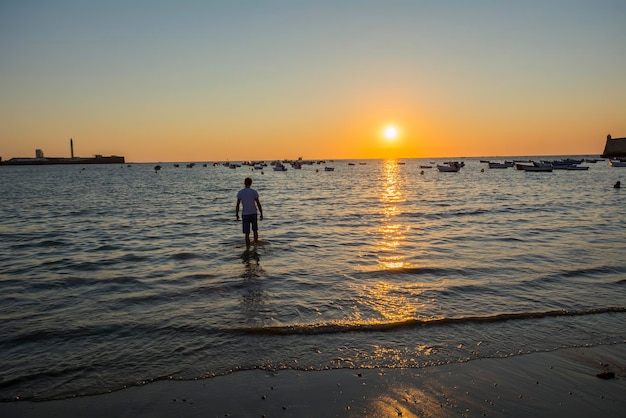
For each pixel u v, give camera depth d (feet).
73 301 24.66
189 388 15.33
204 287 27.12
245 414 13.82
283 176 273.54
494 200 91.09
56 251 39.60
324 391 15.14
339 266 32.58
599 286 27.12
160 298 25.04
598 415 13.98
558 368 16.89
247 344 18.71
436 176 247.70
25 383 15.62
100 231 51.83
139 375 16.19
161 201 97.19
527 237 44.96
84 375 16.20
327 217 63.87
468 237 45.24
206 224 57.47
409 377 16.11
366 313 22.34
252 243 42.47
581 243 41.45
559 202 85.05
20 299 25.05
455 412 14.02
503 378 16.12
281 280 28.66
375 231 50.08
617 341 19.22
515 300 24.44
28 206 85.76
